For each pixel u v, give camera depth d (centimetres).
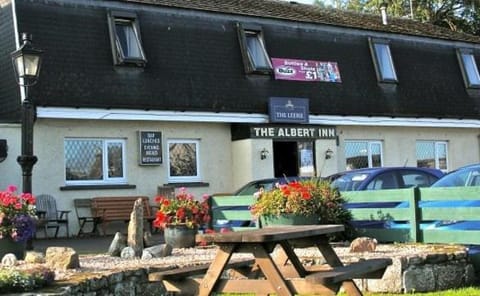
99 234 1819
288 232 666
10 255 969
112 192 1858
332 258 775
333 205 1134
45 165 1759
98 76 1820
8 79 1809
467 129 2658
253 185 1555
